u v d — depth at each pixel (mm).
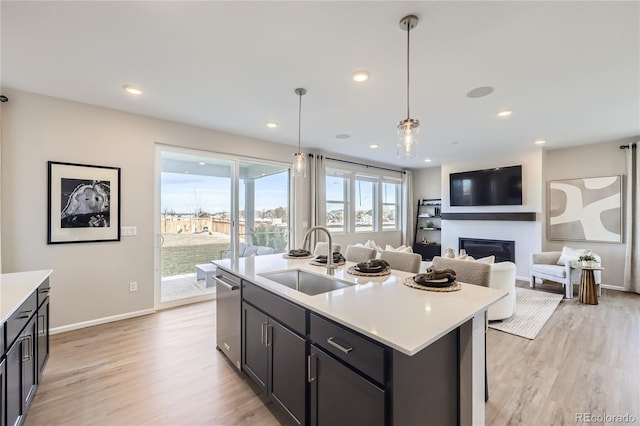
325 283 2211
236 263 2670
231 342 2412
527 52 2176
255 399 2018
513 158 5645
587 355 2639
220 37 2008
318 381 1474
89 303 3240
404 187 7504
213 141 4199
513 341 2930
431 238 7504
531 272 5008
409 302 1511
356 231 6551
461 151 5602
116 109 3379
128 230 3486
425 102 3162
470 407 1482
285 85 2760
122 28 1905
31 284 1914
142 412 1879
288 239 5238
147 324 3307
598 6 1681
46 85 2752
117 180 3393
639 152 4527
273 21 1836
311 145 5211
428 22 1835
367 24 1861
